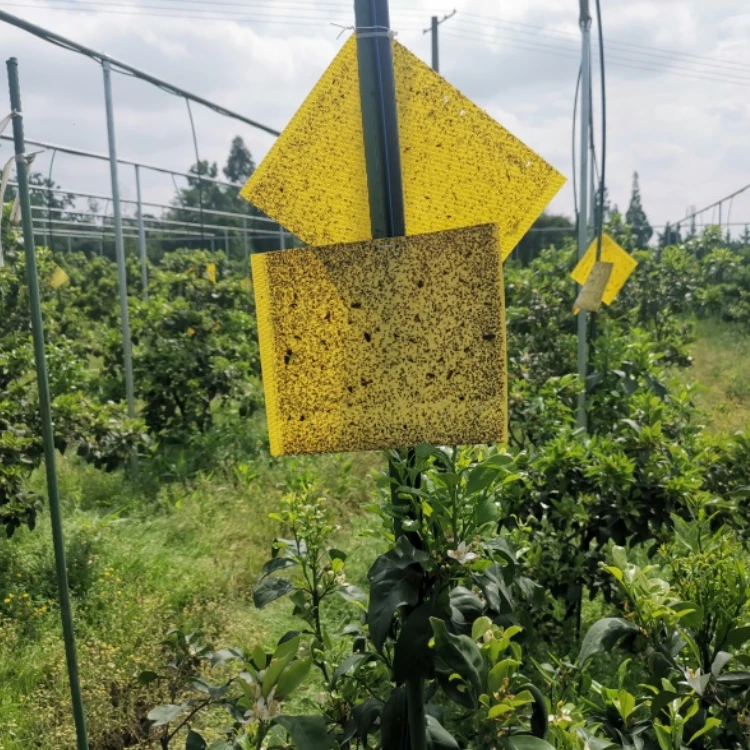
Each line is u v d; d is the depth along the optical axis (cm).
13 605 389
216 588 414
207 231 2128
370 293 117
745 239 1759
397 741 146
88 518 502
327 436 121
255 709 133
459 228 112
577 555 308
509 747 133
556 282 798
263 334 121
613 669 310
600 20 410
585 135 514
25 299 642
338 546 468
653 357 428
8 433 441
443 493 149
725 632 171
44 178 1167
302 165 131
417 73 129
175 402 757
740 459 331
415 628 138
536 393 473
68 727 297
